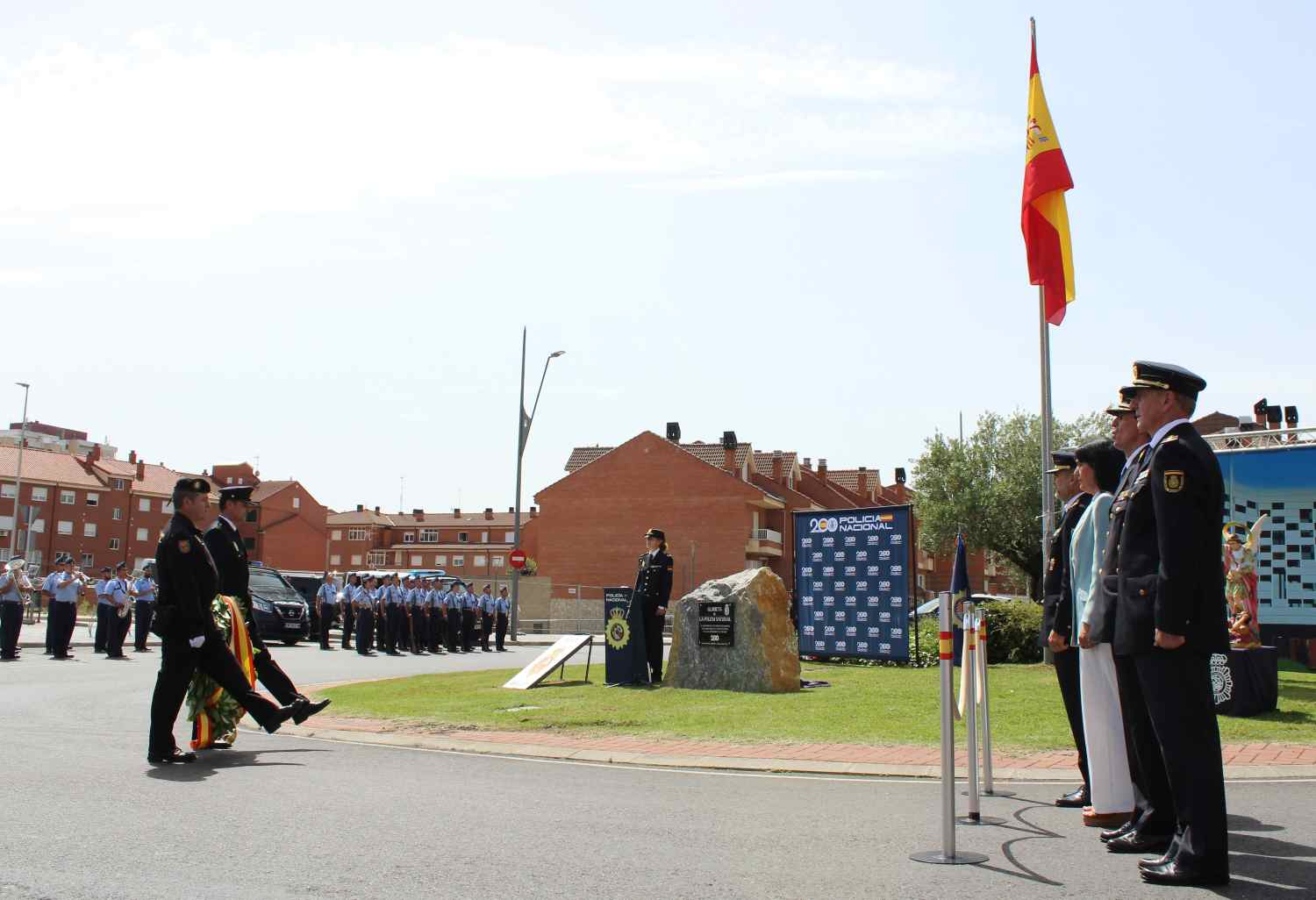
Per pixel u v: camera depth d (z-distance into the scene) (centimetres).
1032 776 805
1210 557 523
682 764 861
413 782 772
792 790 751
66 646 2280
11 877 496
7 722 1102
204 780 768
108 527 8944
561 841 582
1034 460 5397
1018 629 1698
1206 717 514
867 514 1866
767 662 1374
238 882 493
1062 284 1566
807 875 513
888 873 519
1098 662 630
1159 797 566
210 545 1007
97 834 585
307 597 3656
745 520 6047
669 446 6191
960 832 612
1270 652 1126
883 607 1833
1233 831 611
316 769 827
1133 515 569
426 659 2558
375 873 512
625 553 6162
